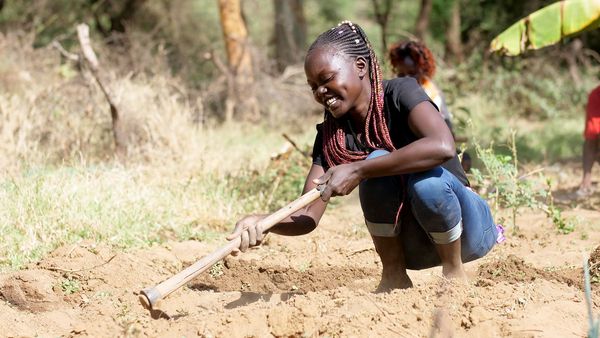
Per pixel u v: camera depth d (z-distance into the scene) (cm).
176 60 2825
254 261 1027
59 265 983
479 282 827
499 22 3550
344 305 757
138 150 1638
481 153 1230
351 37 750
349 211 1458
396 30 4212
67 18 3219
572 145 2367
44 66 2320
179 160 1628
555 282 870
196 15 3375
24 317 830
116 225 1159
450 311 743
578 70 3091
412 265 841
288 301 775
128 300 867
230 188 1456
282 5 3075
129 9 3256
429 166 716
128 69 2328
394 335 709
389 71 1527
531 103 2919
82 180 1261
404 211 791
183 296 895
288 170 1519
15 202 1161
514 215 1204
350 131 779
